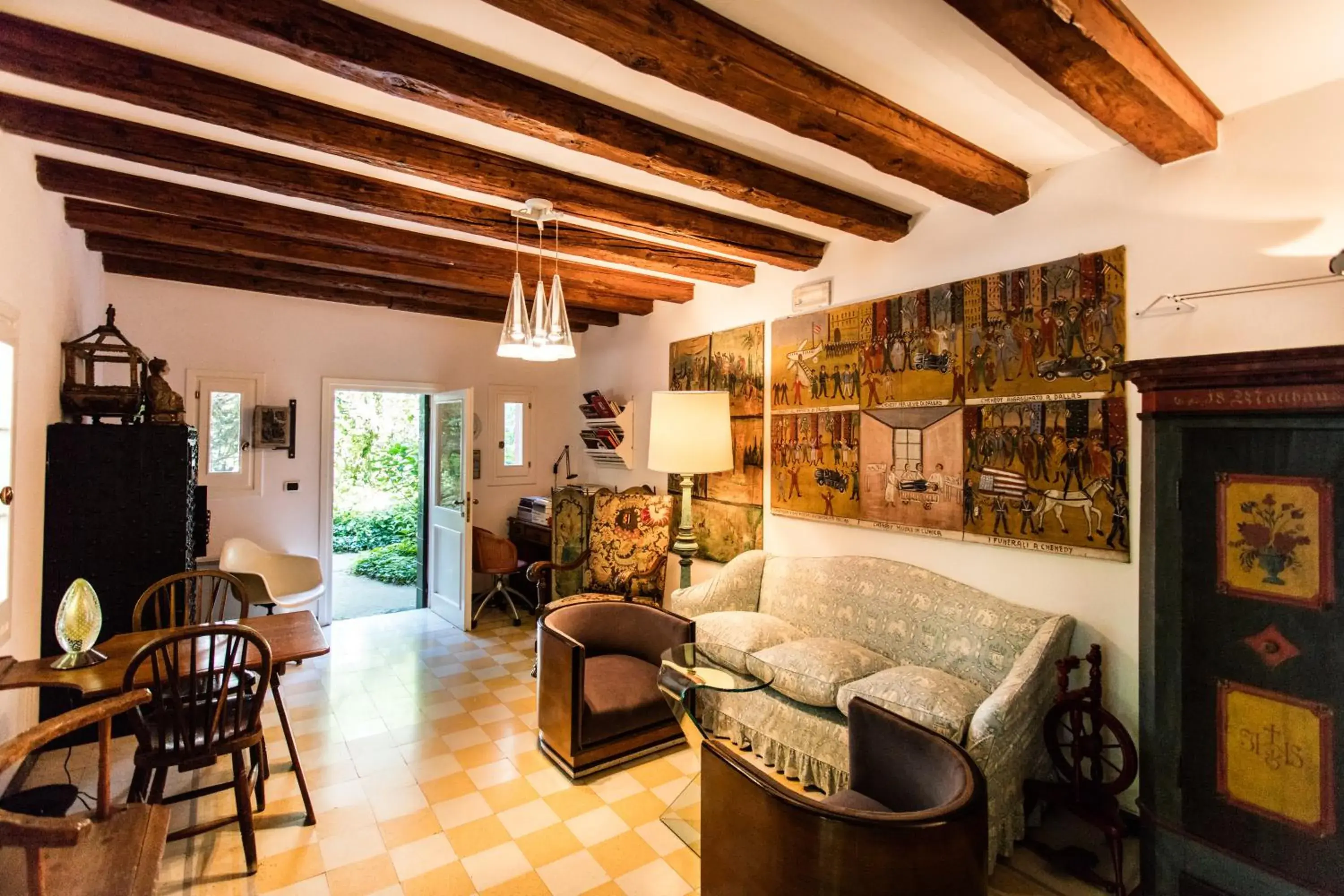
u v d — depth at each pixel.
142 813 1.62
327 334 4.73
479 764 2.78
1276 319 1.95
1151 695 1.70
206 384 4.29
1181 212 2.15
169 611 2.86
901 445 3.00
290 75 1.92
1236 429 1.57
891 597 2.86
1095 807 2.05
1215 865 1.59
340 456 8.45
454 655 4.20
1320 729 1.45
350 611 5.62
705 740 1.88
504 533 5.57
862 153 2.12
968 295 2.74
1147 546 1.72
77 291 3.23
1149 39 1.68
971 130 2.20
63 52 1.73
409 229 3.31
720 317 4.12
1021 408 2.55
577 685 2.63
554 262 3.73
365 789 2.57
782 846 1.53
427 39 1.73
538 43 1.74
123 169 2.68
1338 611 1.43
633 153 2.15
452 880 2.04
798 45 1.73
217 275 4.12
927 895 1.41
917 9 1.57
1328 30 1.64
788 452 3.60
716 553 4.10
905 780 1.82
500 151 2.43
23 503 2.50
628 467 5.02
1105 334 2.32
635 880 2.06
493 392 5.49
